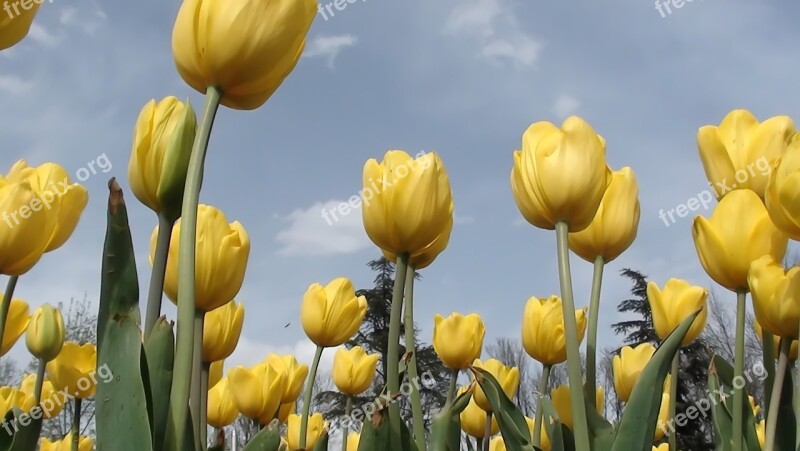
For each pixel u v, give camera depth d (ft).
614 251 1.69
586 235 1.67
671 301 2.19
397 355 1.42
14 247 1.59
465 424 3.23
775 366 1.82
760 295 1.44
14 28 1.11
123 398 0.91
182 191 1.09
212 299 1.40
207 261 1.39
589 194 1.36
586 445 1.20
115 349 0.93
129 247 0.95
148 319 1.07
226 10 1.07
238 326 1.88
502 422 1.31
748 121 1.81
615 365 2.70
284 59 1.12
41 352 2.51
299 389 3.31
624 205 1.69
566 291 1.29
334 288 3.00
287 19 1.10
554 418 1.60
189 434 1.07
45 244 1.66
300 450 1.64
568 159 1.36
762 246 1.53
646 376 1.18
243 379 2.89
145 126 1.17
